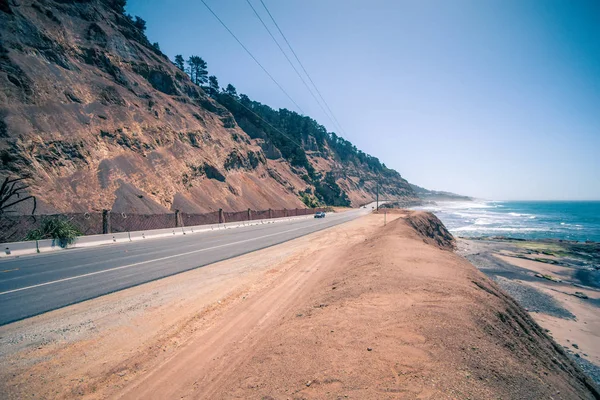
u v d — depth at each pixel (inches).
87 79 1450.5
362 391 123.5
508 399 123.9
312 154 5625.0
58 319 259.4
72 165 1045.8
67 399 158.4
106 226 802.8
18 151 904.3
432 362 143.6
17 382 170.6
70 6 1887.3
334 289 310.3
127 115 1476.4
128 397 160.4
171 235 971.9
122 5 2464.3
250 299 327.9
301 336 187.6
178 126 1868.8
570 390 171.2
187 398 154.7
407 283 289.6
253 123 3939.5
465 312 212.4
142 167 1332.4
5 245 562.3
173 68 2615.7
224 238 890.7
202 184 1686.8
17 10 1344.7
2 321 252.4
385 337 172.7
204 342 226.4
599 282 747.4
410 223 1051.9
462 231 2094.0
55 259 536.1
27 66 1159.6
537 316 514.0
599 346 406.6
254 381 144.5
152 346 218.5
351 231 1113.4
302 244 768.3
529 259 1020.5
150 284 371.2
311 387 130.3
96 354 204.8
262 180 2573.8
